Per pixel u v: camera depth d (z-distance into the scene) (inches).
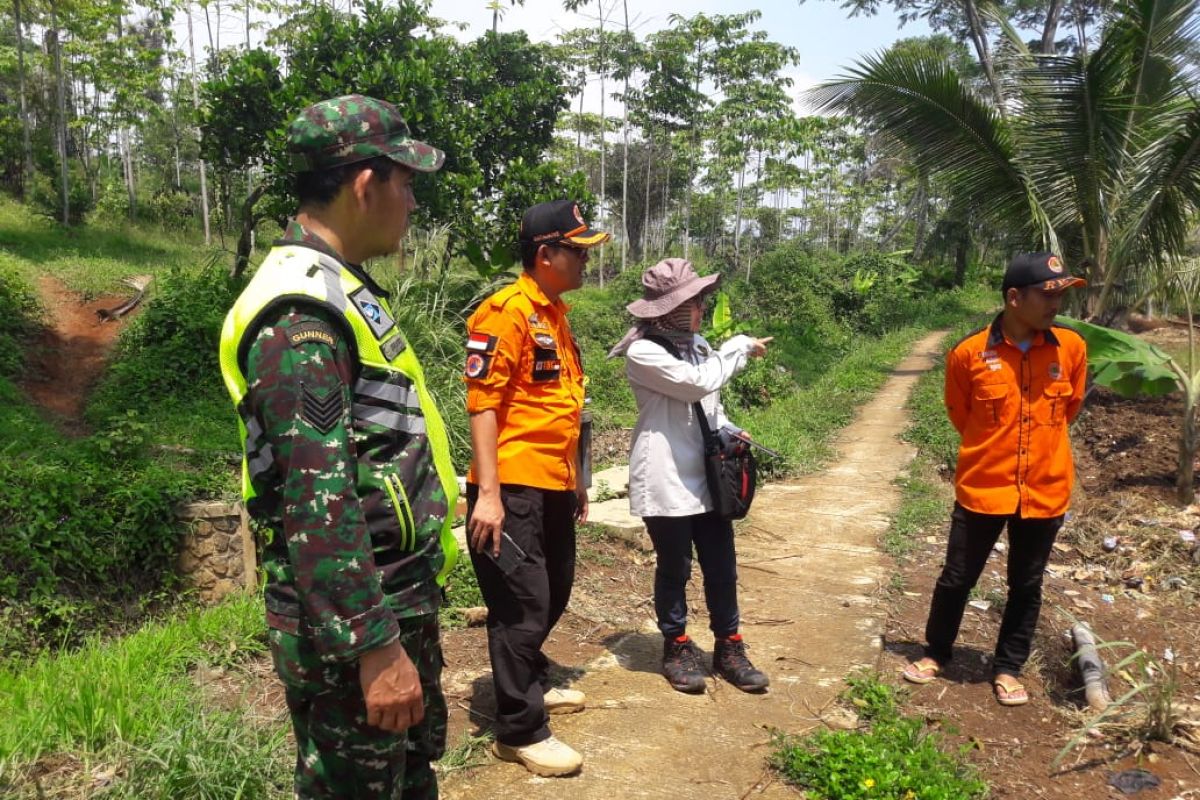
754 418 442.9
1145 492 279.1
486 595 119.1
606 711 140.3
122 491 256.5
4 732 120.6
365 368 68.6
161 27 914.7
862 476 327.6
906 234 1811.0
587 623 179.8
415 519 70.8
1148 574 220.5
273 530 70.9
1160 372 266.2
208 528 264.2
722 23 942.4
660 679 153.0
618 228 1315.2
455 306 369.4
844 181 1643.7
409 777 84.0
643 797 116.3
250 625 169.6
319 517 62.5
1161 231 359.9
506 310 115.3
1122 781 126.4
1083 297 403.5
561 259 117.6
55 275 568.1
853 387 558.9
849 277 1001.5
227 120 461.4
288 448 62.8
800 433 399.9
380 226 72.6
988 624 185.0
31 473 253.3
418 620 71.9
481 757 124.1
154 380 383.9
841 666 161.3
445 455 77.0
